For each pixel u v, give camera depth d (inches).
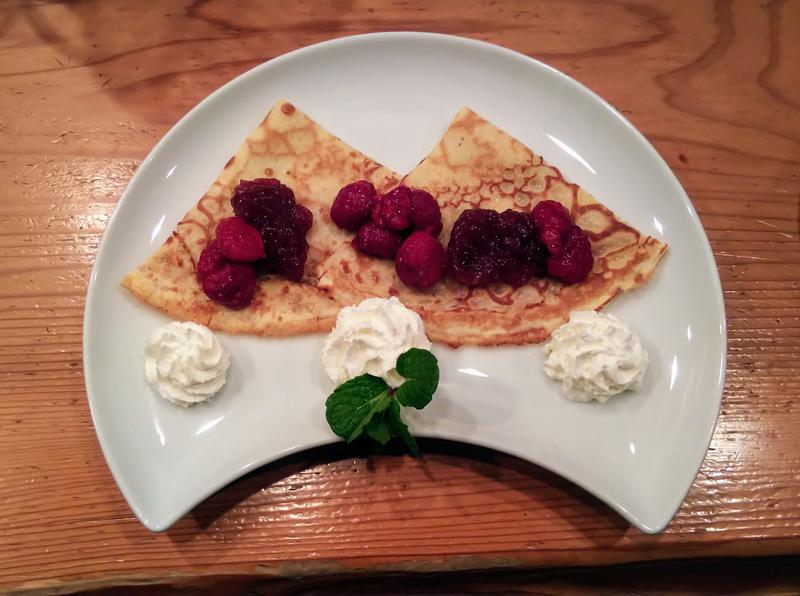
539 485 11.9
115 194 13.4
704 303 11.7
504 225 11.7
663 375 11.7
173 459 11.4
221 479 11.0
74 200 13.4
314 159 12.7
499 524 11.7
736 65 14.1
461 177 12.6
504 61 13.0
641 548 11.6
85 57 14.1
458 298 12.1
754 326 12.7
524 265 11.9
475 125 12.8
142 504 10.9
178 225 12.2
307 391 11.7
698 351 11.7
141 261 12.3
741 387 12.4
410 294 12.1
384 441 10.9
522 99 13.1
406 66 13.2
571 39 14.2
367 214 12.0
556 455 11.2
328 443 11.2
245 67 14.1
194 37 14.2
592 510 11.7
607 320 11.4
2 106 13.8
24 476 11.9
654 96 13.9
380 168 12.7
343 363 11.4
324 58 13.1
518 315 12.0
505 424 11.4
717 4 14.3
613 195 12.7
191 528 11.7
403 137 13.1
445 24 14.3
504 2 14.3
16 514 11.8
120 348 11.8
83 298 12.8
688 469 11.0
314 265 12.4
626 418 11.5
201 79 14.0
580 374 11.3
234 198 11.8
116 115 13.8
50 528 11.7
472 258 11.8
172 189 12.6
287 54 12.9
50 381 12.4
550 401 11.6
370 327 11.2
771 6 14.3
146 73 14.0
